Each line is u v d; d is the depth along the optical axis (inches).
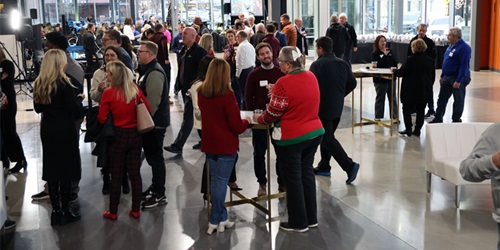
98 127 186.9
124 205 205.6
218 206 175.3
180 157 269.4
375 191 214.4
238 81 351.3
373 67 323.9
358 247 163.9
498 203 107.0
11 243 173.2
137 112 184.2
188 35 272.2
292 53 165.0
